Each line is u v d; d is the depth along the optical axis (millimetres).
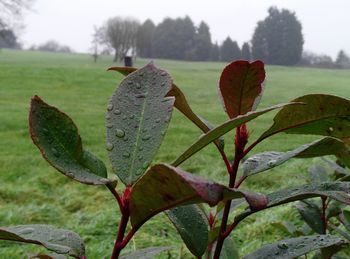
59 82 18812
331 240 835
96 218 4043
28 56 44188
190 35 46438
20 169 6094
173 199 601
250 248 3223
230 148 7164
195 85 20953
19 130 9062
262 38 43281
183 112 880
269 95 17891
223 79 782
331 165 1438
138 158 698
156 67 792
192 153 677
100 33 38312
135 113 748
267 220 3736
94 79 20078
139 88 777
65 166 673
